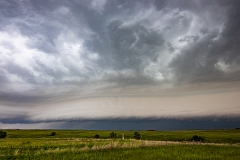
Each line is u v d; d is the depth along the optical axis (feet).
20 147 115.96
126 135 352.08
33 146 121.08
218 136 305.32
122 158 83.87
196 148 118.62
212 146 130.62
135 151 102.06
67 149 102.63
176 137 304.91
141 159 82.23
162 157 86.99
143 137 308.60
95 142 152.25
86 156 86.94
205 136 308.60
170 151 104.22
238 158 86.99
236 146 132.98
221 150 111.24
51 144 134.72
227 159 84.43
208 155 93.71
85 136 322.75
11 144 135.64
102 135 346.95
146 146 123.13
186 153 98.78
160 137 308.60
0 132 266.16
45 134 374.63
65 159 80.89
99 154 92.48
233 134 357.61
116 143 126.62
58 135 347.56
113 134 301.84
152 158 84.58
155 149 110.93
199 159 84.02
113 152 98.48
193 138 266.98
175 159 83.15
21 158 83.51
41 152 96.84
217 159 84.33
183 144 140.15
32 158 82.99
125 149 109.09
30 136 315.37
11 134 356.38
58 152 95.86
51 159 80.69
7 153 95.14
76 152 97.14
